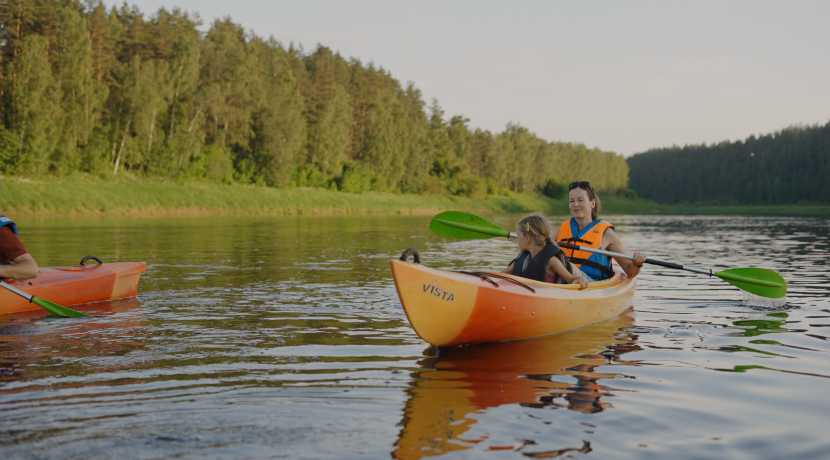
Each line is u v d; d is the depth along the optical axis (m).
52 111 40.00
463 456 2.24
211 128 56.75
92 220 27.72
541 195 102.38
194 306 5.57
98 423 2.53
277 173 54.19
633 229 27.16
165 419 2.59
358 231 21.06
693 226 30.45
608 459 2.23
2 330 4.47
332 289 6.75
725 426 2.59
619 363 3.68
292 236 17.45
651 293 6.71
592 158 123.25
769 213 74.88
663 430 2.53
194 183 47.78
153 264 9.21
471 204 74.25
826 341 4.30
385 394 2.99
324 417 2.64
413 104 95.06
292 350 3.92
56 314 4.92
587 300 4.88
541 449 2.31
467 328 4.09
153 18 61.44
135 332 4.43
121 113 47.50
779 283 5.67
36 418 2.58
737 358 3.80
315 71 76.75
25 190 35.09
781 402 2.92
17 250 5.03
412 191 74.88
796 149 137.25
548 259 4.84
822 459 2.25
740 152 149.75
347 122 67.12
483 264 10.06
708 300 6.23
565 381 3.27
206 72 58.38
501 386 3.16
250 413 2.68
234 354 3.78
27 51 40.94
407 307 3.84
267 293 6.42
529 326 4.39
